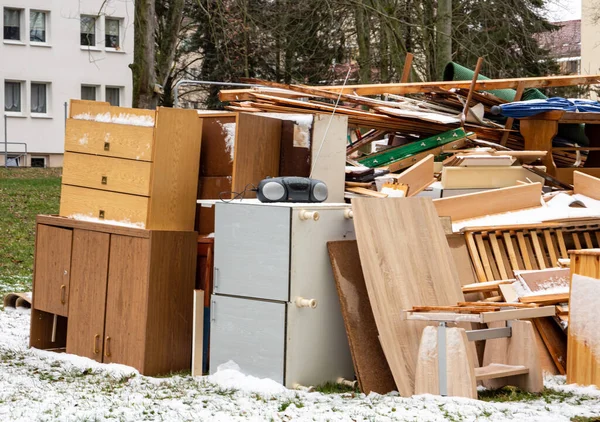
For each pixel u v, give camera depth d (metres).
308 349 7.80
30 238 20.66
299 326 7.71
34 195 26.31
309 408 6.82
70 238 9.27
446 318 7.18
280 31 28.00
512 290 9.16
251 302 7.87
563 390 7.77
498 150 13.29
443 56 24.89
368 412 6.62
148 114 8.59
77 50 45.62
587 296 7.95
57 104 45.31
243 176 9.03
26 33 44.31
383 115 12.88
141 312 8.43
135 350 8.47
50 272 9.56
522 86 14.96
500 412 6.60
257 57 35.22
